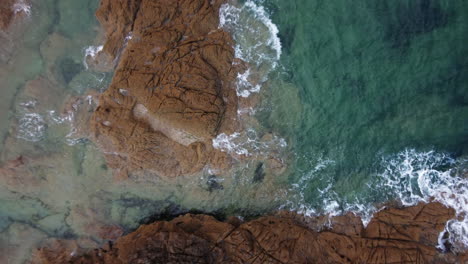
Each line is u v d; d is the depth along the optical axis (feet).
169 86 52.06
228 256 48.85
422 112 52.16
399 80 52.01
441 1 50.24
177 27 54.29
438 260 48.19
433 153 53.01
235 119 54.70
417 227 50.67
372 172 54.29
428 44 50.70
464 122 51.47
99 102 53.88
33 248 53.21
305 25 54.60
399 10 51.52
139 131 52.29
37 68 54.85
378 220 52.34
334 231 53.16
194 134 52.70
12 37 54.44
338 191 55.01
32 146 53.62
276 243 50.37
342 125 54.34
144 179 54.95
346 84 53.47
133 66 52.80
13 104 53.78
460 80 50.60
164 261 46.98
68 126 54.19
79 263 50.16
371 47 52.16
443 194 52.21
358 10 52.54
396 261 47.98
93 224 54.60
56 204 54.60
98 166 54.24
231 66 54.95
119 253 50.42
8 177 53.06
